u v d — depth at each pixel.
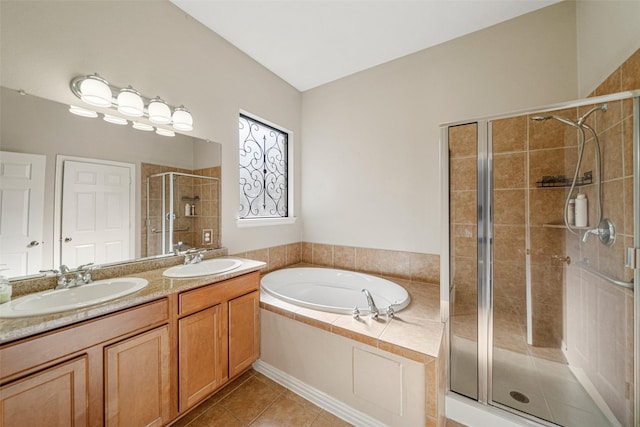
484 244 1.47
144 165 1.61
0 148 1.10
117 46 1.45
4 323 0.83
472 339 1.47
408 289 2.02
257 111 2.37
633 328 1.12
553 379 1.45
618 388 1.19
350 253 2.57
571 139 1.35
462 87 1.97
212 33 1.96
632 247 1.11
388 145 2.32
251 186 2.45
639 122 1.09
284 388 1.63
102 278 1.40
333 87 2.67
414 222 2.20
